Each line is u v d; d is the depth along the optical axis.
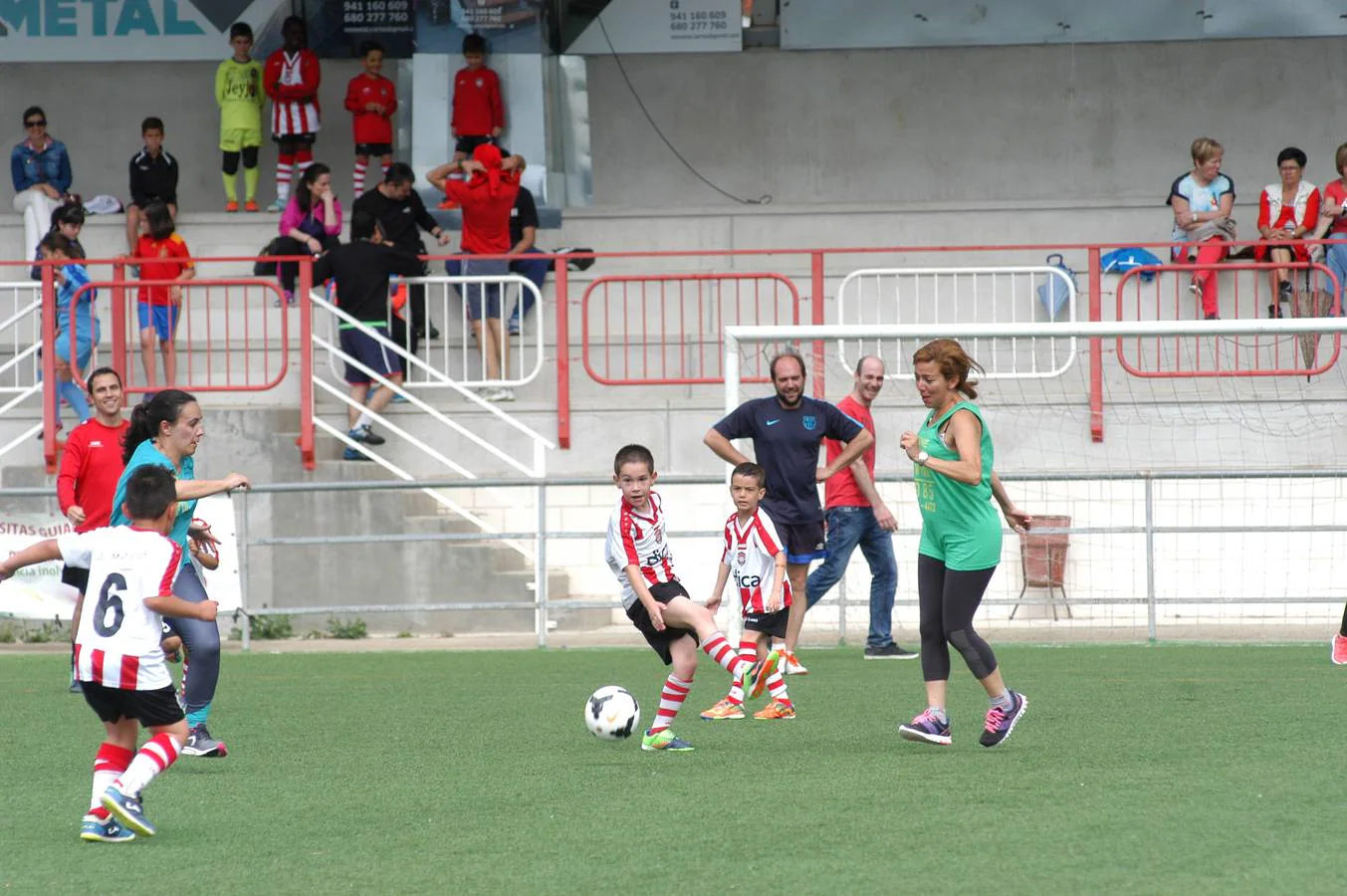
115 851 16.70
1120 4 60.69
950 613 22.17
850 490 34.59
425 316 46.97
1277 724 24.59
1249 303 51.91
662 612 22.83
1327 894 14.17
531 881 15.09
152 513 17.69
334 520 43.25
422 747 23.66
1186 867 15.20
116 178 61.53
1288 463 45.97
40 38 60.47
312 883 15.20
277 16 60.53
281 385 49.66
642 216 57.69
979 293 53.25
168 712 17.47
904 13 61.25
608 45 61.06
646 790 19.64
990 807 18.14
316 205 50.66
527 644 39.78
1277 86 60.69
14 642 41.03
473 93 56.47
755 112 61.69
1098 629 41.56
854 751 22.58
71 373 45.28
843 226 57.72
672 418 46.50
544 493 39.06
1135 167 61.22
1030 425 46.50
